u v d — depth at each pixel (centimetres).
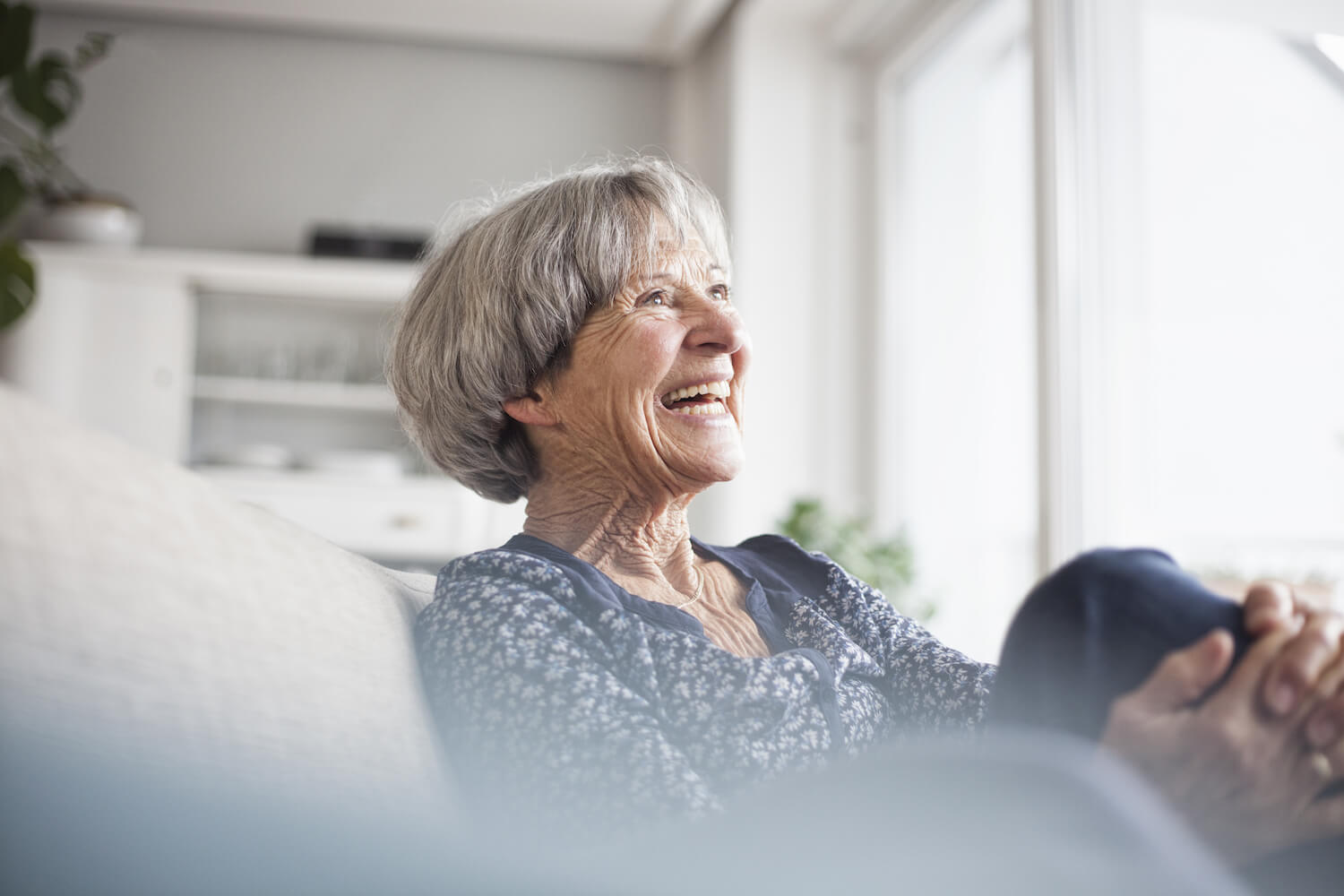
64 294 400
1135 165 257
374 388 430
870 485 398
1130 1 260
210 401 441
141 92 452
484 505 411
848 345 408
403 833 46
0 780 39
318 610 54
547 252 88
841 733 75
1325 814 52
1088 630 55
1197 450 235
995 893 38
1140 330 253
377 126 465
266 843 44
